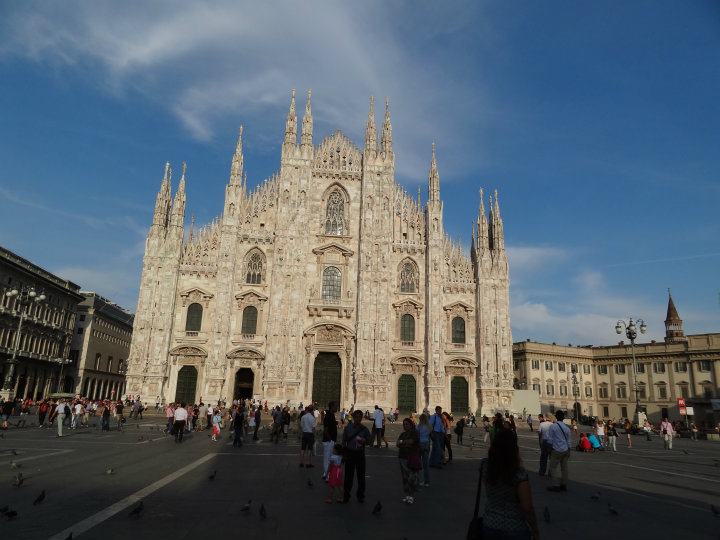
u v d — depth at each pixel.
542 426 24.08
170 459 25.73
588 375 117.75
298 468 23.72
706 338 101.88
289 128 76.25
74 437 36.97
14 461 23.42
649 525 14.29
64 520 12.99
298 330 70.00
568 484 21.48
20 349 89.69
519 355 112.31
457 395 73.00
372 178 75.94
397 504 16.41
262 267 72.81
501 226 78.31
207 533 12.23
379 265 72.94
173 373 68.31
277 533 12.45
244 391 70.31
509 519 7.59
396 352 72.00
